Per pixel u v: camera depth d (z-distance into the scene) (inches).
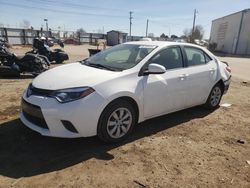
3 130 172.1
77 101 141.8
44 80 156.9
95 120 147.9
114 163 140.4
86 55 849.5
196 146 166.7
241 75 541.6
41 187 117.8
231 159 153.2
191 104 213.2
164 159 147.9
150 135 178.4
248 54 1544.0
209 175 135.2
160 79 177.9
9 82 323.9
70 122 141.5
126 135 167.2
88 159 142.9
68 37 2031.3
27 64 357.1
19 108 216.5
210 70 222.7
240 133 192.9
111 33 2117.4
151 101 174.6
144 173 133.1
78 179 125.0
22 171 129.0
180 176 132.6
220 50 1871.3
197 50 219.0
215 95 239.1
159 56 184.1
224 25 1836.9
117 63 180.5
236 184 129.0
